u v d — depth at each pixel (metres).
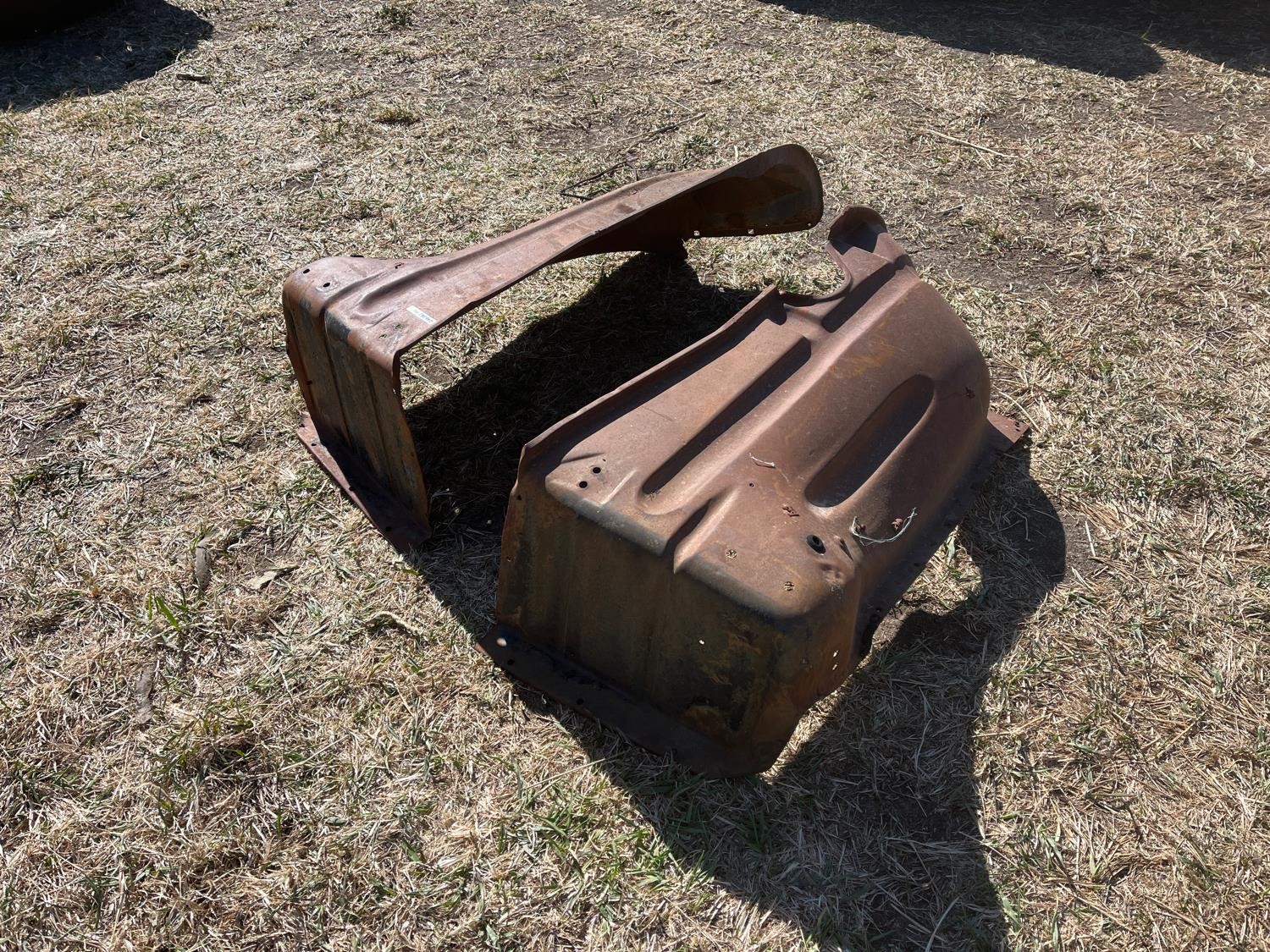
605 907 2.22
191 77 5.80
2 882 2.27
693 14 6.69
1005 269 4.36
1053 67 6.01
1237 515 3.20
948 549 3.05
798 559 2.21
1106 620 2.86
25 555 3.05
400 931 2.19
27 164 4.98
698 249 4.41
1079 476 3.32
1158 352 3.87
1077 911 2.22
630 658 2.48
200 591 2.94
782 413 2.56
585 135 5.29
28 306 4.06
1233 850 2.34
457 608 2.87
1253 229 4.57
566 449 2.43
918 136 5.32
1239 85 5.77
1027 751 2.54
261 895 2.24
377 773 2.48
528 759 2.50
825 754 2.52
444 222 4.57
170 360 3.81
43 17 6.23
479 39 6.32
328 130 5.26
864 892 2.25
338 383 3.00
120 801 2.42
